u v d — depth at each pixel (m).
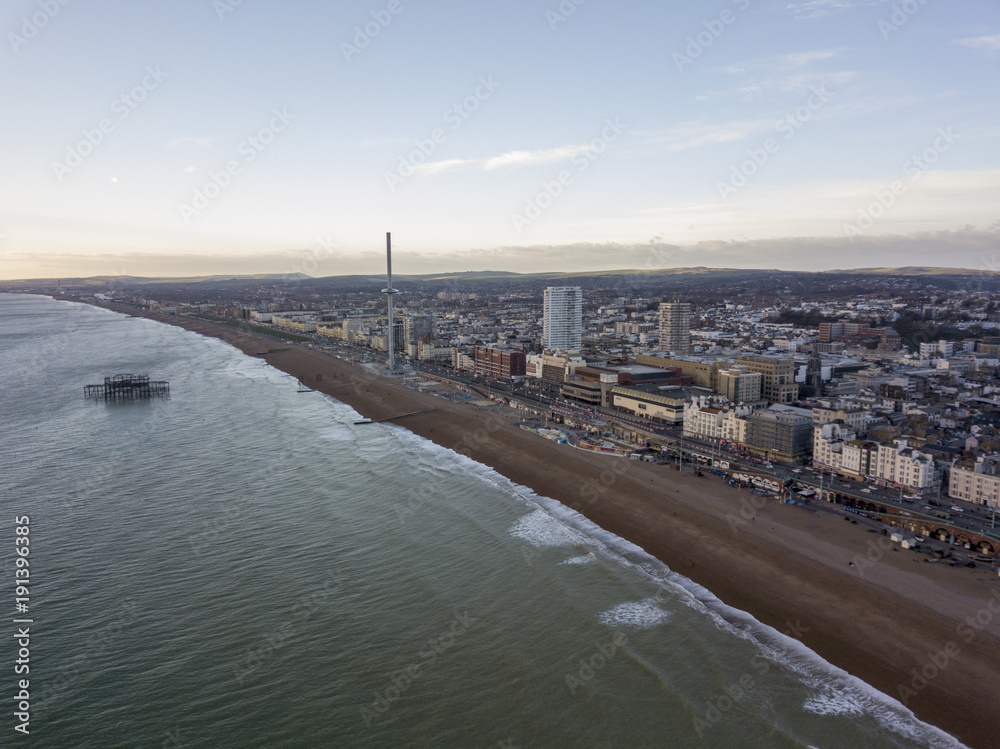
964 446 188.62
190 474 183.62
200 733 81.31
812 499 160.00
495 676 92.31
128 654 96.56
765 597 113.88
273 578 120.00
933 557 126.62
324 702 86.94
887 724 83.38
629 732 81.75
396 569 124.00
